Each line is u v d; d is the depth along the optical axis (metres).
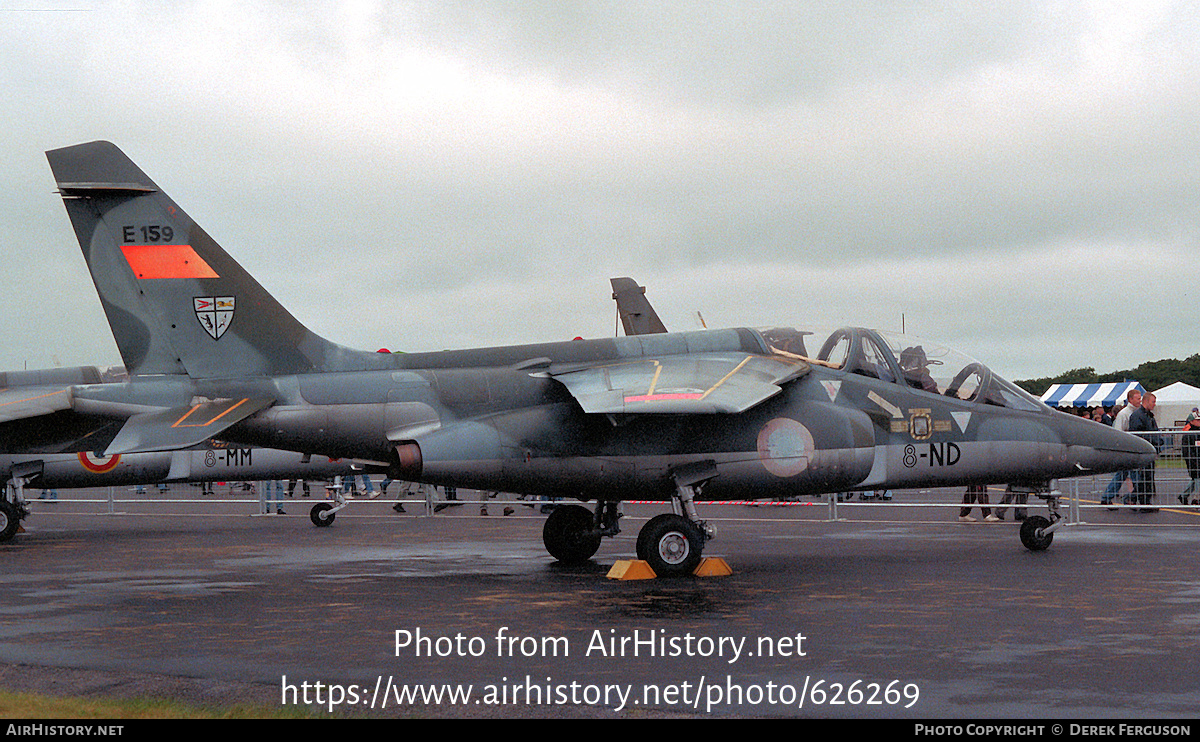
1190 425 23.84
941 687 7.11
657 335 14.70
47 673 7.65
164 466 21.05
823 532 18.91
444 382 13.77
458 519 23.55
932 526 20.12
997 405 15.00
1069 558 14.36
